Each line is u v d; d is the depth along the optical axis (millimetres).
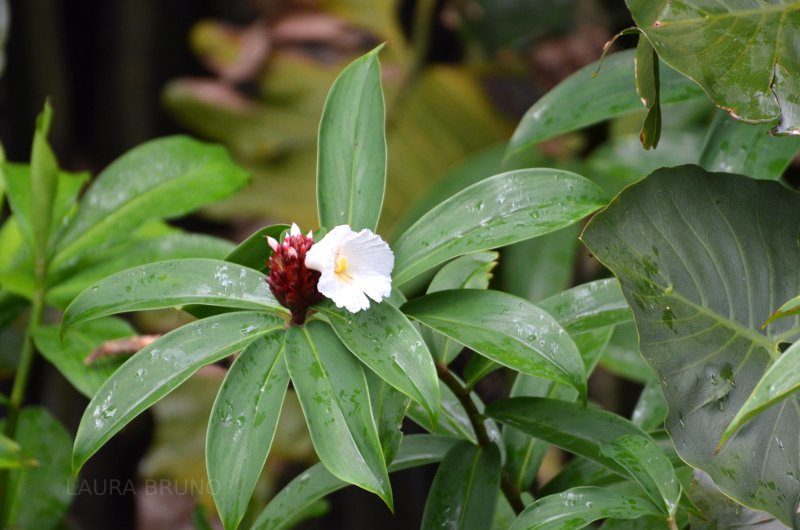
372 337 1871
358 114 1971
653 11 1866
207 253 2234
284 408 3672
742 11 1872
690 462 1869
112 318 2207
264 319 1909
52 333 2188
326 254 1870
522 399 1978
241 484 1832
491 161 3299
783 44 1868
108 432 1860
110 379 1880
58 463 2266
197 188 2254
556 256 2887
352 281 1880
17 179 2271
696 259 1904
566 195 1904
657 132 1916
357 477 1822
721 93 1860
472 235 1903
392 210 3934
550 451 3449
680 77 2064
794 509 1866
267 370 1875
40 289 2213
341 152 1966
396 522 3705
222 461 1840
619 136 3555
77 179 2307
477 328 1880
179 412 3746
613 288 1989
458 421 2068
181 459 3676
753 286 1916
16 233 2320
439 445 2051
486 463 1988
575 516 1884
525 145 2090
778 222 1937
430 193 3268
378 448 1832
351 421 1843
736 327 1904
